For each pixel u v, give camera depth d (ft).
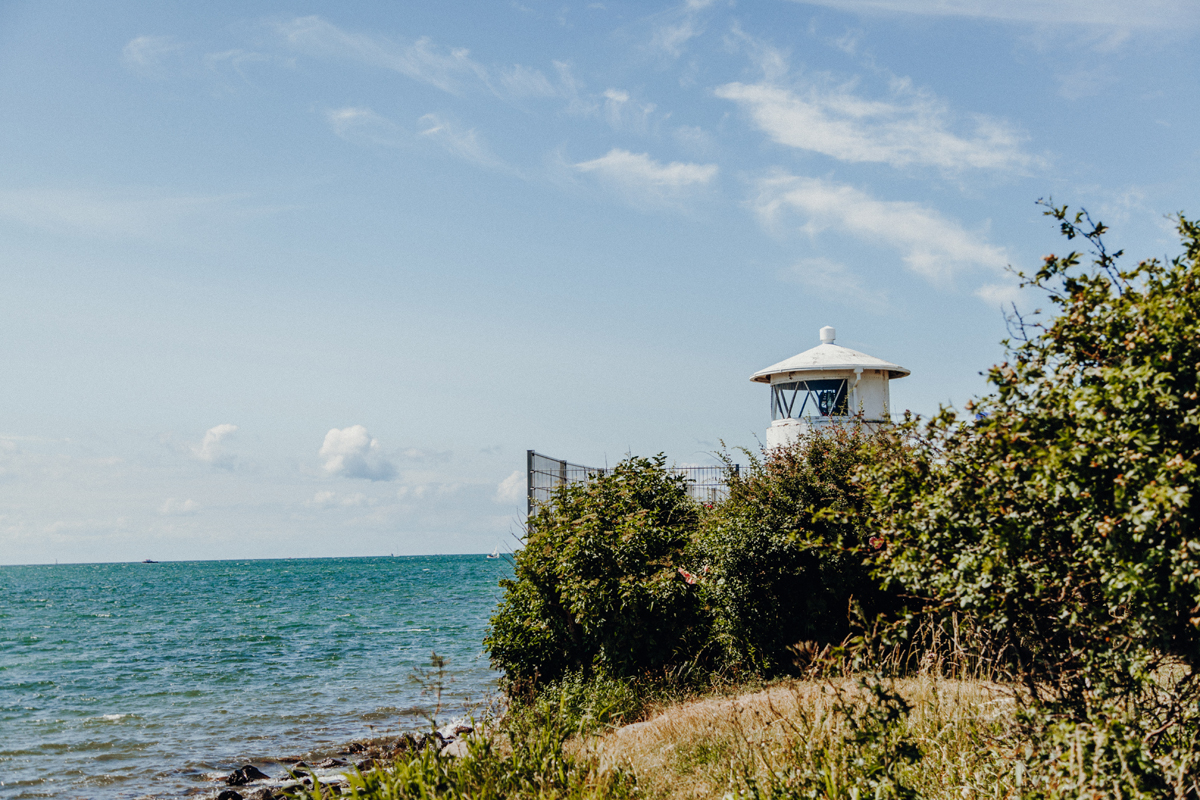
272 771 55.98
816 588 45.29
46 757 61.72
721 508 51.57
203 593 307.58
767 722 26.18
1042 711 17.85
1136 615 15.62
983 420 16.79
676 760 28.12
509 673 49.11
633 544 48.37
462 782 24.00
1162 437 14.20
